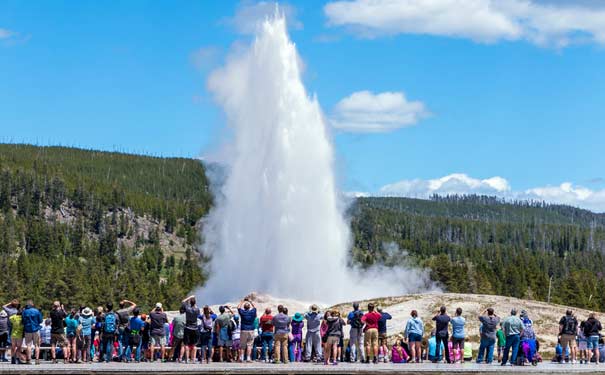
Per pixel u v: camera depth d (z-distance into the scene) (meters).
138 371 29.89
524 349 35.91
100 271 169.75
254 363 34.06
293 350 35.81
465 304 53.97
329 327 34.00
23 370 29.81
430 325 49.69
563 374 31.91
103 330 34.50
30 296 130.88
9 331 34.28
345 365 33.50
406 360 36.75
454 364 35.28
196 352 37.28
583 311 55.50
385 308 53.81
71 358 35.31
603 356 40.44
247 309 34.59
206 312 34.97
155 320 34.69
